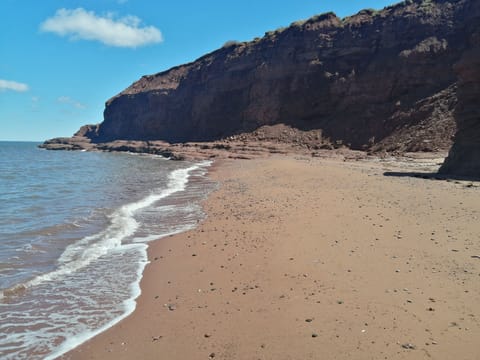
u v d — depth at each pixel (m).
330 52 56.53
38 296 7.97
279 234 11.36
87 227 13.92
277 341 5.70
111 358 5.70
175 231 13.20
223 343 5.82
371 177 21.86
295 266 8.63
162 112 87.00
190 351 5.70
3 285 8.47
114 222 14.68
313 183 21.30
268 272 8.47
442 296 6.64
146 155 69.62
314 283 7.62
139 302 7.65
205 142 67.44
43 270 9.50
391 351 5.18
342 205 14.59
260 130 59.97
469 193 15.27
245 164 38.53
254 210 15.19
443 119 37.47
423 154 33.59
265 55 66.62
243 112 66.19
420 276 7.54
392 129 42.94
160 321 6.73
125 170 39.06
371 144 43.44
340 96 53.38
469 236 9.80
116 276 9.12
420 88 44.66
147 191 23.41
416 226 11.01
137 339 6.19
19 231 13.26
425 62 44.72
